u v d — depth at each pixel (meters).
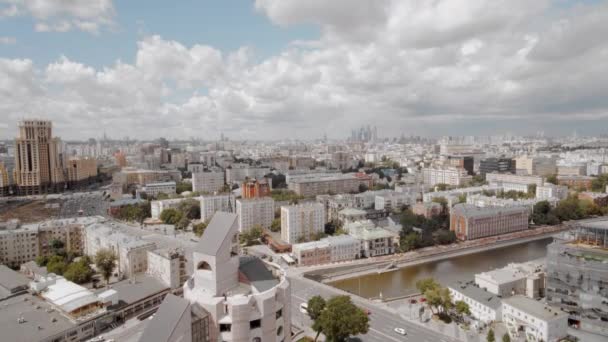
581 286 178.88
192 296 102.12
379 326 187.38
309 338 173.88
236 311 96.88
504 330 180.88
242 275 112.19
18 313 176.75
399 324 189.50
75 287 199.50
